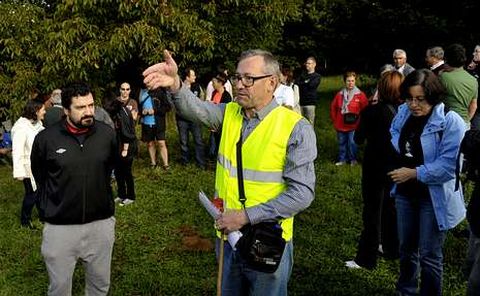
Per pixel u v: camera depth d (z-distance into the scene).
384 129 4.67
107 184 4.01
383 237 5.32
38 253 5.84
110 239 4.08
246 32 12.80
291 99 8.04
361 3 15.15
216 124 3.33
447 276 5.07
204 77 13.31
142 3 10.45
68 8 10.71
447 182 3.87
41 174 3.95
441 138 3.86
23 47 11.22
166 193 8.07
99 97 10.99
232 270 3.25
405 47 14.94
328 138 11.88
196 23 11.23
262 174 3.02
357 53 16.09
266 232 2.96
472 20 14.27
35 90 11.19
